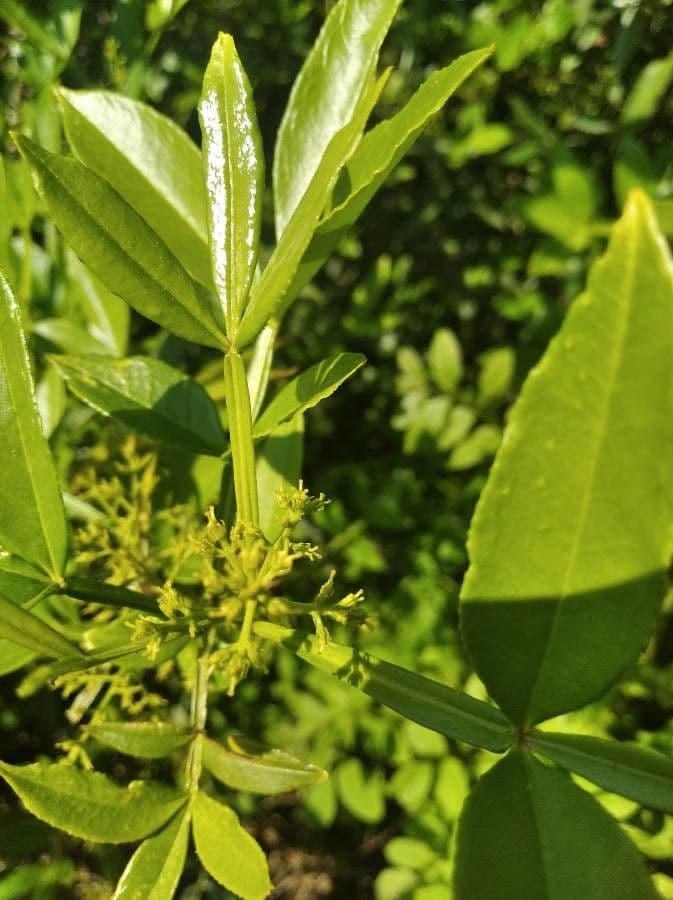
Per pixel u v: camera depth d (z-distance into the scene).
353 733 0.36
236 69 0.16
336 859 0.50
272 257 0.17
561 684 0.15
